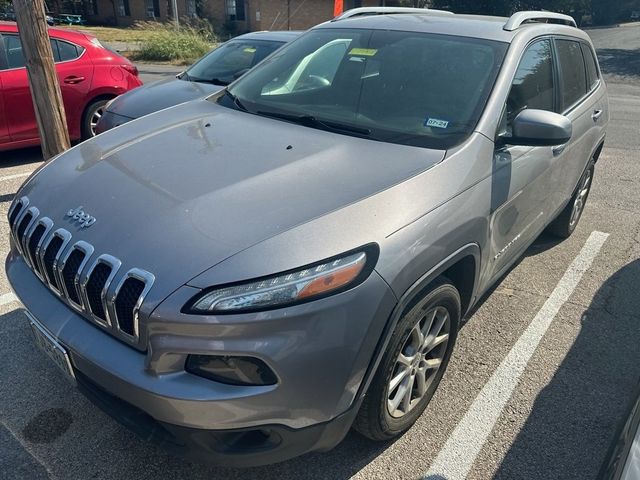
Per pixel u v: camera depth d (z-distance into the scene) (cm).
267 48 655
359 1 3262
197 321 180
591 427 273
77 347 202
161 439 196
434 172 240
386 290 203
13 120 616
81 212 221
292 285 186
